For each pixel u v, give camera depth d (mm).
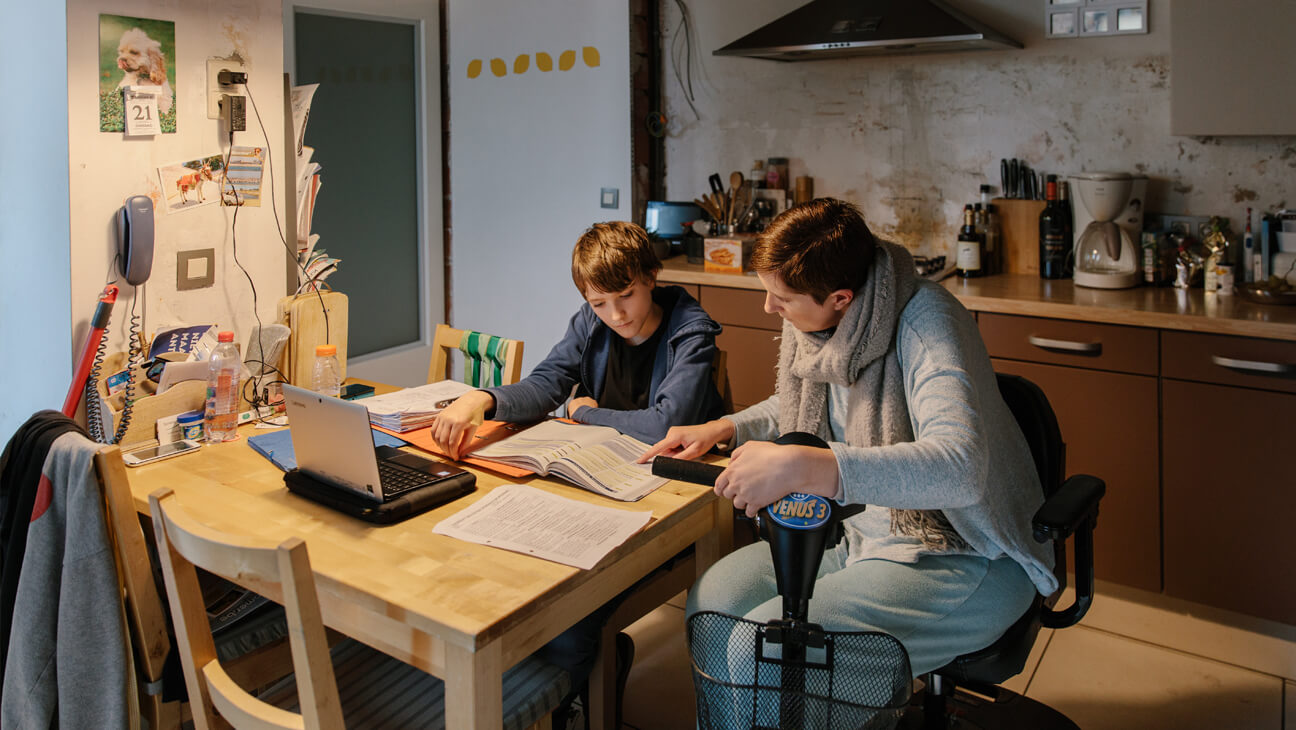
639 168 3820
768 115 3680
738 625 1328
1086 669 2340
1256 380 2367
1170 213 2986
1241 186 2850
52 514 1477
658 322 2111
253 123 2156
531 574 1320
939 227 3416
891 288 1518
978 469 1312
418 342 4301
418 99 4113
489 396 1918
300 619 1141
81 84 1821
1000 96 3221
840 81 3512
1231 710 2170
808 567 1193
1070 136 3117
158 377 1952
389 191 4039
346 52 3744
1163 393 2514
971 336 1542
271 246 2244
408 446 1880
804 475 1239
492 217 4184
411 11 3971
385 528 1482
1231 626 2531
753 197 3705
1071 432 2688
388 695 1472
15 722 1544
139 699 1579
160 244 2004
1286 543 2389
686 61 3807
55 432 1509
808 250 1465
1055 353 2676
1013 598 1509
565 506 1564
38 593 1483
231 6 2074
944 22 2867
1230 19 2523
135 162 1938
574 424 1992
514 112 4031
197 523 1263
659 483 1670
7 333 2049
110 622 1479
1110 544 2680
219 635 1622
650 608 1840
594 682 1750
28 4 1828
